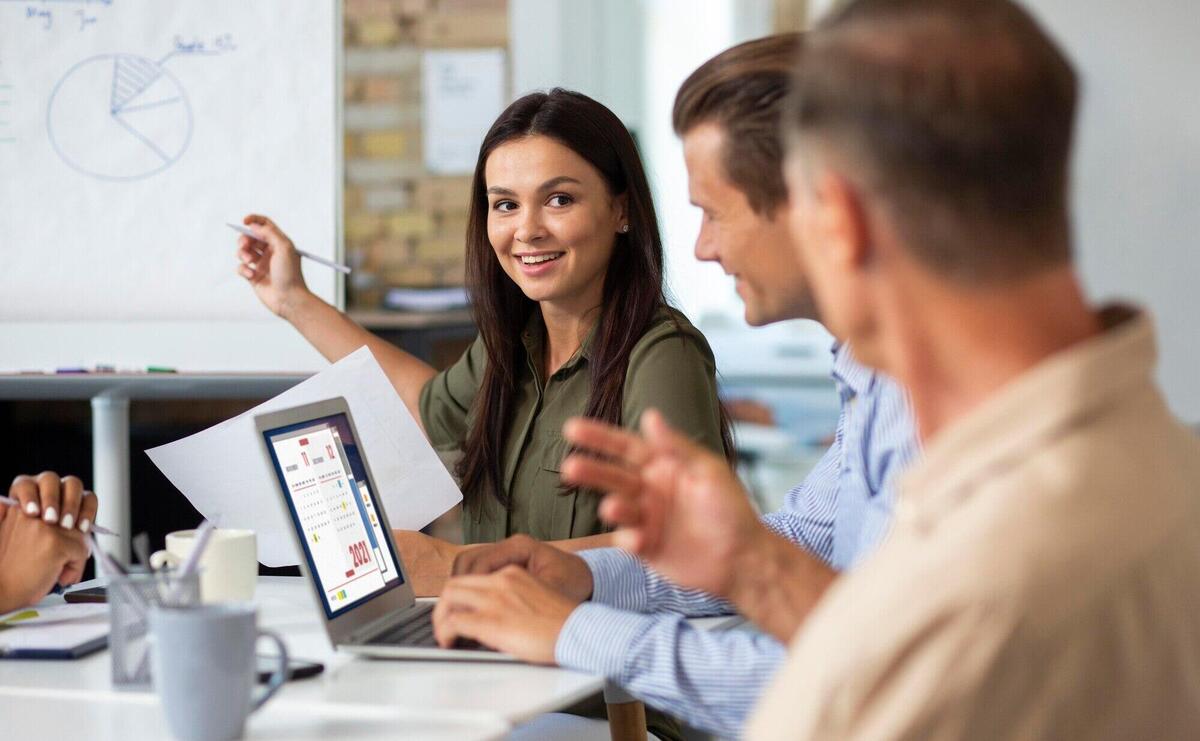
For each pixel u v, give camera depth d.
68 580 1.45
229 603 1.01
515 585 1.21
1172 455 0.68
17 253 2.41
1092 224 4.95
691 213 5.28
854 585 0.67
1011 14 0.66
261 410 1.60
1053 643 0.61
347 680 1.13
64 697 1.09
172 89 2.42
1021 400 0.64
